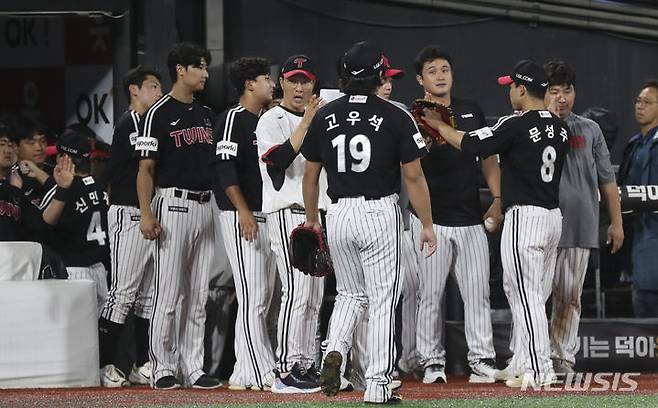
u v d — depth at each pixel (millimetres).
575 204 29922
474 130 28953
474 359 29312
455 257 29312
